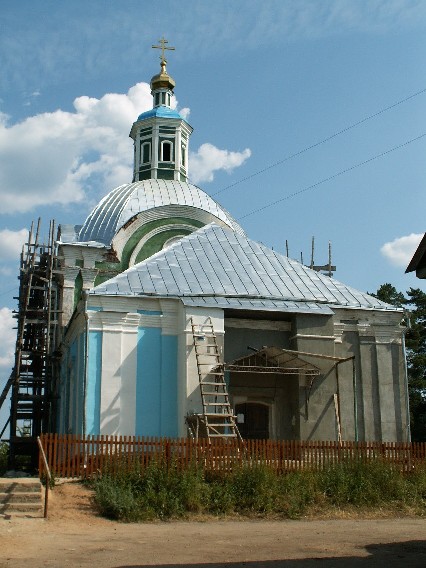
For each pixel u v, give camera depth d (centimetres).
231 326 2248
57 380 3145
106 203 3438
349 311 2373
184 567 970
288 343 2280
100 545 1149
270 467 1667
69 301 3067
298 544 1186
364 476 1708
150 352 2164
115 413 2088
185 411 2070
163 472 1582
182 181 3834
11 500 1472
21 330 3303
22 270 3459
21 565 973
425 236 1071
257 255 2530
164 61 4041
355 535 1295
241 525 1412
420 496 1712
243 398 2222
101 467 1644
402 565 1002
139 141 3912
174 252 2431
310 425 2170
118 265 3170
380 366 2361
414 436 4500
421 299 5072
